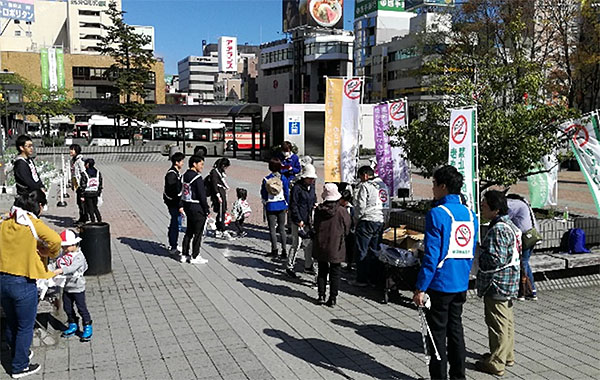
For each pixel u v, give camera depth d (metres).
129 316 6.57
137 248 10.32
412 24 60.81
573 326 6.30
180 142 46.19
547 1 28.55
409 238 7.98
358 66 74.62
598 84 30.86
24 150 8.32
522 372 5.09
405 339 5.91
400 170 11.12
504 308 4.98
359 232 7.81
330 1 80.94
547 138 8.35
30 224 4.82
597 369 5.15
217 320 6.45
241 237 11.46
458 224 4.49
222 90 136.62
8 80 30.62
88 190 11.64
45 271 4.96
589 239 9.02
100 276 8.32
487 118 8.39
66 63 72.88
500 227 4.87
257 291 7.64
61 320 5.99
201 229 9.06
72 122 53.06
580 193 19.59
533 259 7.72
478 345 5.73
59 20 98.75
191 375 4.98
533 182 10.12
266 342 5.78
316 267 8.70
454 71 9.59
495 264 4.88
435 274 4.51
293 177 10.84
